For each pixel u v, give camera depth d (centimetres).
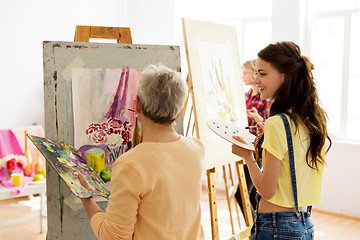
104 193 140
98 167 178
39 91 509
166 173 118
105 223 118
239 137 164
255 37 489
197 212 130
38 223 376
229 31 283
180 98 122
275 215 146
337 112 427
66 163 143
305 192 147
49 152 143
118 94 183
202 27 253
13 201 444
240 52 502
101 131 179
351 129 418
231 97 271
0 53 473
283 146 140
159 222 118
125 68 184
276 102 151
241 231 264
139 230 118
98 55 179
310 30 432
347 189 399
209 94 247
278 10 431
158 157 118
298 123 142
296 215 146
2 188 311
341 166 402
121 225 113
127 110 185
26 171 349
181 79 124
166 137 125
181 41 546
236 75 284
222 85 262
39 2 502
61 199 169
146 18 570
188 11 545
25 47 493
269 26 476
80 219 172
